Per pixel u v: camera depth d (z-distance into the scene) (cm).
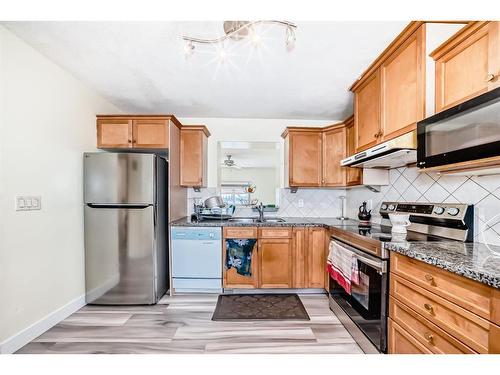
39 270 192
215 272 272
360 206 288
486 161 105
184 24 155
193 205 339
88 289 246
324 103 289
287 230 273
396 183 229
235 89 253
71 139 227
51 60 201
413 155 173
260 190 637
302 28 157
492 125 100
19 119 176
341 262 200
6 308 166
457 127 116
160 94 266
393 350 139
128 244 246
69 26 159
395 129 169
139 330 202
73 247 230
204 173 327
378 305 151
